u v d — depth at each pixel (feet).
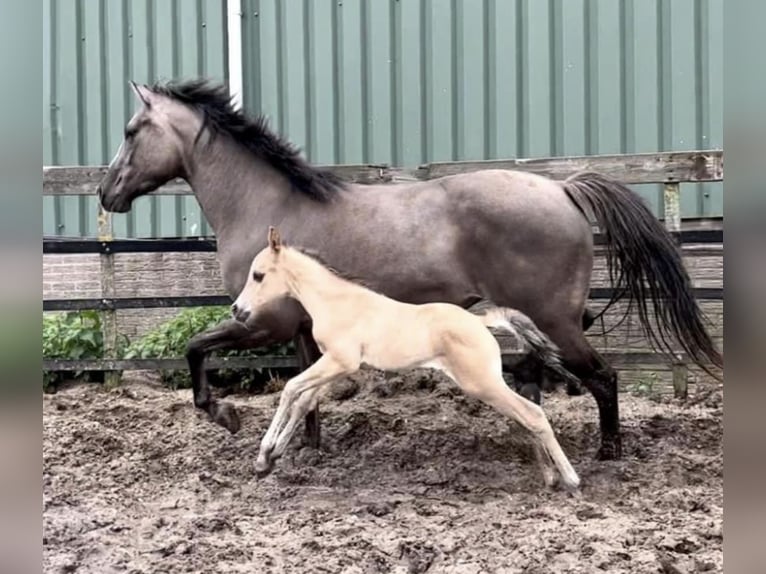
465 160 26.30
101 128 28.40
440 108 26.43
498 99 26.04
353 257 17.17
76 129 28.55
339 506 15.61
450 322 15.43
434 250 16.97
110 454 19.13
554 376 21.71
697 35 24.64
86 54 28.45
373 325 15.67
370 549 13.32
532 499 15.61
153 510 15.70
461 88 26.27
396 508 15.35
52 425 21.02
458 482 16.78
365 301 15.83
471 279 17.08
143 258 27.50
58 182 25.17
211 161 18.33
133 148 18.60
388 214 17.33
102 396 24.06
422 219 17.15
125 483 17.30
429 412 21.48
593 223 20.76
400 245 17.06
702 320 20.26
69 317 26.91
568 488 15.65
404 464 18.07
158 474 17.93
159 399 23.66
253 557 13.14
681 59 24.77
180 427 20.98
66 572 12.71
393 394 23.22
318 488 16.67
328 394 23.12
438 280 16.99
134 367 24.59
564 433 19.65
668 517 14.52
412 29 26.50
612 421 17.30
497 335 24.79
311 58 27.17
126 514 15.35
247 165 18.19
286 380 24.84
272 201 17.92
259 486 16.84
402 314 15.70
